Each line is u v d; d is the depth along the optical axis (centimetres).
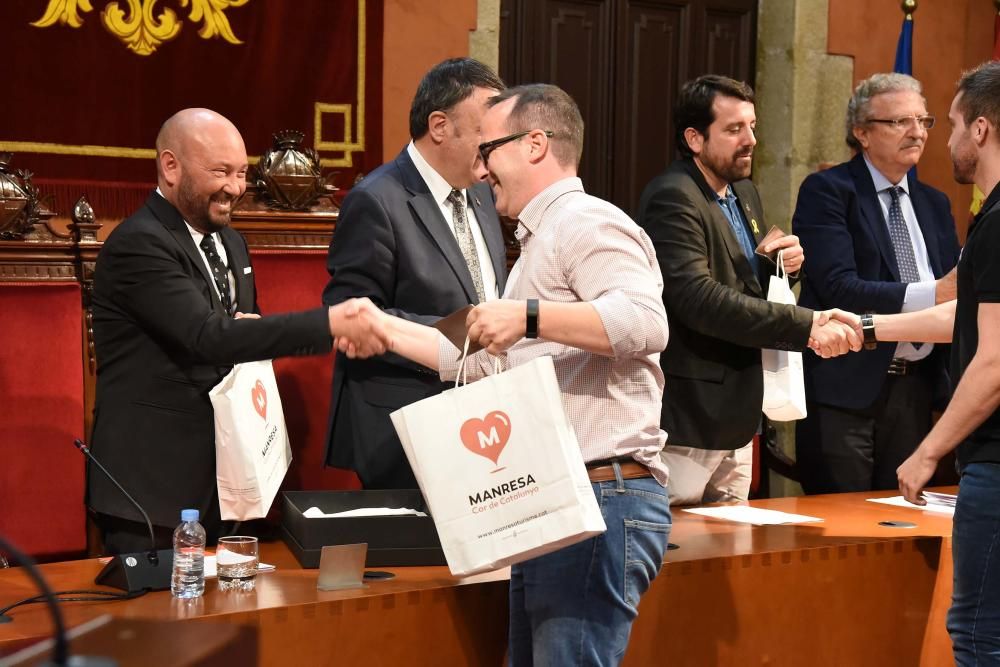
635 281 189
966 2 505
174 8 354
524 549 183
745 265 310
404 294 285
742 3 490
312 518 247
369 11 385
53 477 319
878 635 275
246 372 255
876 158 369
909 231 376
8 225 316
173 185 278
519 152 202
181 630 84
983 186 239
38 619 207
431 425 187
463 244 300
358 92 384
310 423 350
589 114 467
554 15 457
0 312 313
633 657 244
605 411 195
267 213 350
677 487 318
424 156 294
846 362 361
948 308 277
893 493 352
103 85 345
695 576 250
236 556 226
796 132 481
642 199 314
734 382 306
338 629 218
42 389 318
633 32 473
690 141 316
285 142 355
